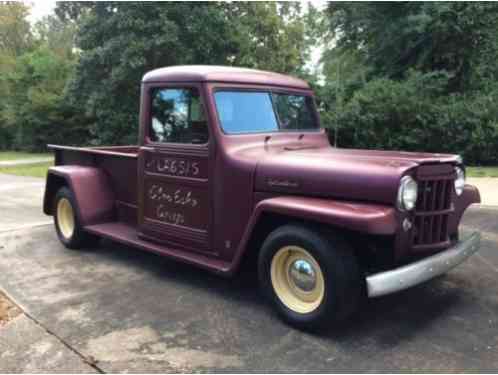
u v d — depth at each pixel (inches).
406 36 597.6
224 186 153.3
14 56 1423.5
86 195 210.7
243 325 139.4
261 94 170.7
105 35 624.7
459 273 182.1
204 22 608.1
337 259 124.3
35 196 393.4
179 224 169.8
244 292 165.6
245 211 149.6
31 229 263.4
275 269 139.6
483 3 546.6
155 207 178.4
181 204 167.9
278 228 138.4
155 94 173.8
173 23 578.9
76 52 1178.6
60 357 122.9
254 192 147.4
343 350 124.0
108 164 215.8
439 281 173.8
